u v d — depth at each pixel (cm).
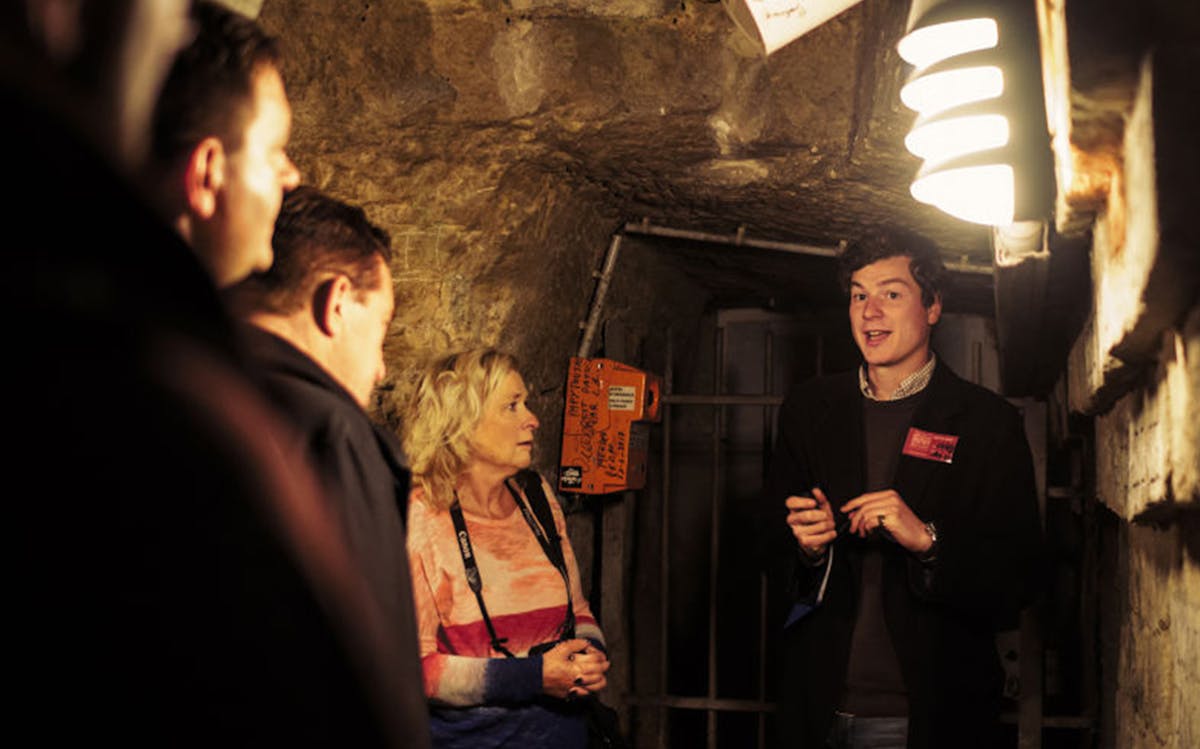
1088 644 370
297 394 105
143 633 42
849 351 471
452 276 306
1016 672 402
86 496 41
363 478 105
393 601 103
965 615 273
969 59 137
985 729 272
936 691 266
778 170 303
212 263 96
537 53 283
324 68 286
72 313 40
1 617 41
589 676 253
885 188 296
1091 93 95
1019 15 135
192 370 43
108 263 41
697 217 355
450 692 246
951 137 144
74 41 48
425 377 271
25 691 41
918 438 280
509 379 267
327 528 54
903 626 271
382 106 285
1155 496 138
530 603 262
